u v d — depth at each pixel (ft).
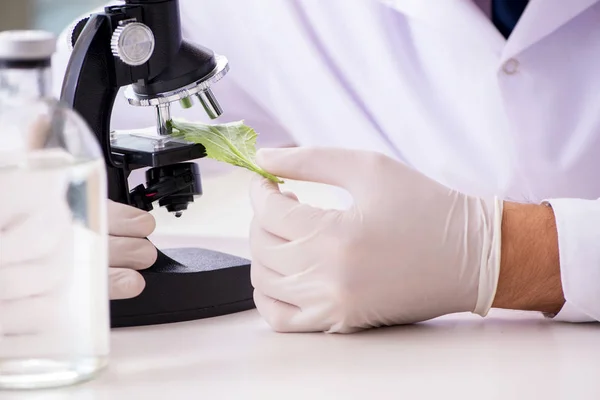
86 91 3.62
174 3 3.67
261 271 3.62
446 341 3.48
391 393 3.12
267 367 3.28
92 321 3.15
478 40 4.55
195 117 5.20
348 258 3.51
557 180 4.58
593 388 3.14
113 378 3.20
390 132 4.91
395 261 3.54
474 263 3.59
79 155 3.11
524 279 3.63
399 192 3.60
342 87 4.96
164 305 3.64
